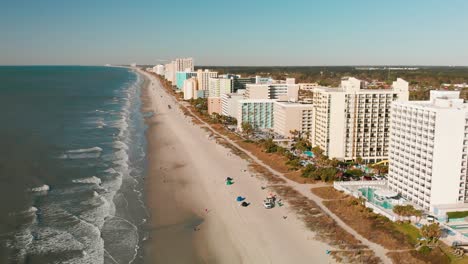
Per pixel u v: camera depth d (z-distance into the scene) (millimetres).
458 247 100438
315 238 107562
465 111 116250
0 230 108938
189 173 165750
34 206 125188
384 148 183875
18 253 97875
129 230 113438
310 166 162250
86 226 113625
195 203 133875
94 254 99250
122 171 164750
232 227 116188
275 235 110125
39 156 180000
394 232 108625
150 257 100125
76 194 136500
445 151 117938
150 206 130750
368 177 157000
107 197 135375
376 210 122938
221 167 174250
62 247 101625
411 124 127500
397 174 135875
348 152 182500
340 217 120750
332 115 179000
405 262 93562
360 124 180250
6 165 163625
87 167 167375
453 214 115812
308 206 129250
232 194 141000
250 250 103125
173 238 110000
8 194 133625
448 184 119750
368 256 96875
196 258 100312
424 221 114500
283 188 146875
